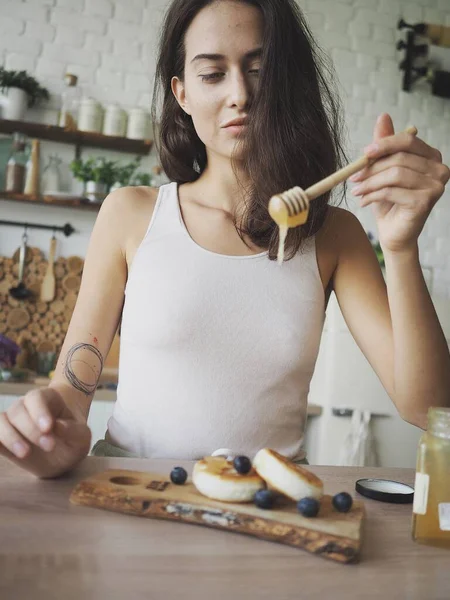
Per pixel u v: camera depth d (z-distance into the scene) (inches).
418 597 21.5
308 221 46.2
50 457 32.3
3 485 31.5
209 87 44.2
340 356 108.5
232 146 44.8
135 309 45.8
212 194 49.8
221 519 26.7
